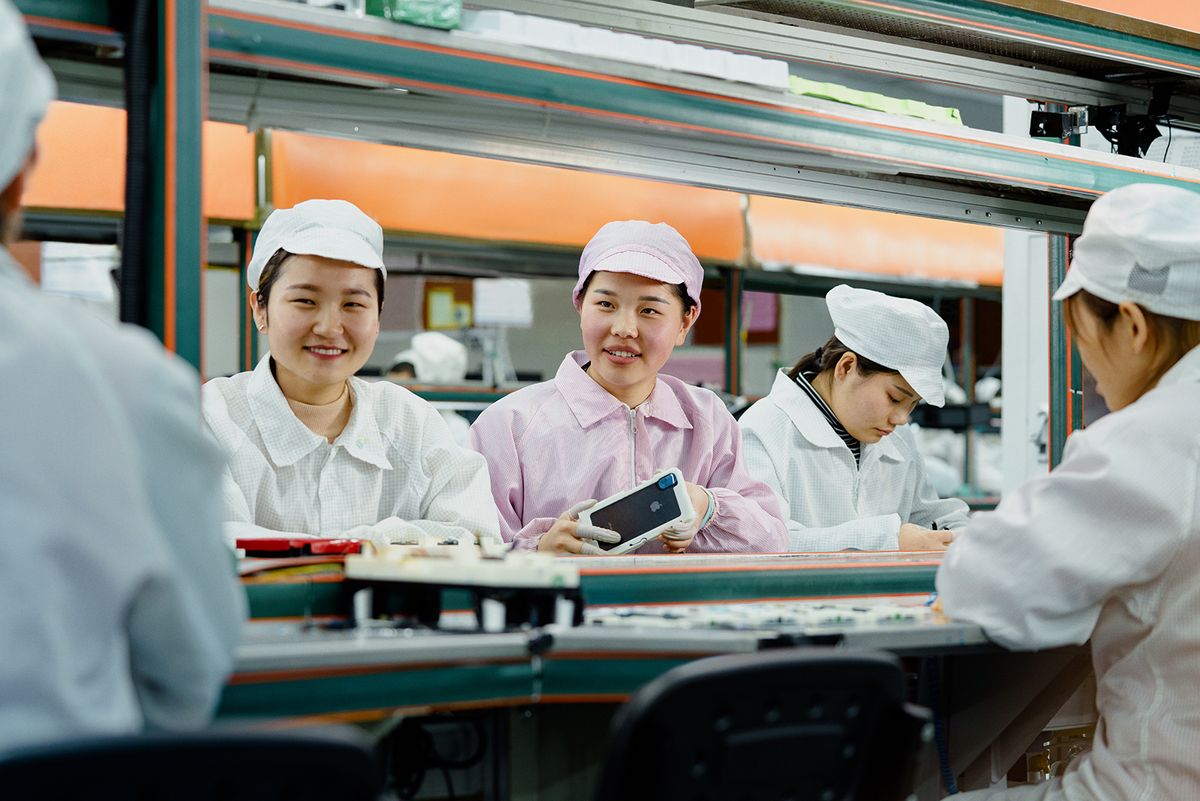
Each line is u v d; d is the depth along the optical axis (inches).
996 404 231.6
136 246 67.3
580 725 71.6
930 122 99.0
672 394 105.5
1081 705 92.6
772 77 89.5
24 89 45.1
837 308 113.9
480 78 77.8
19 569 41.3
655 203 173.9
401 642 55.7
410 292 228.7
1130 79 124.6
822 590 79.8
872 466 118.5
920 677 86.6
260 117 81.9
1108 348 73.5
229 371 229.3
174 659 47.0
